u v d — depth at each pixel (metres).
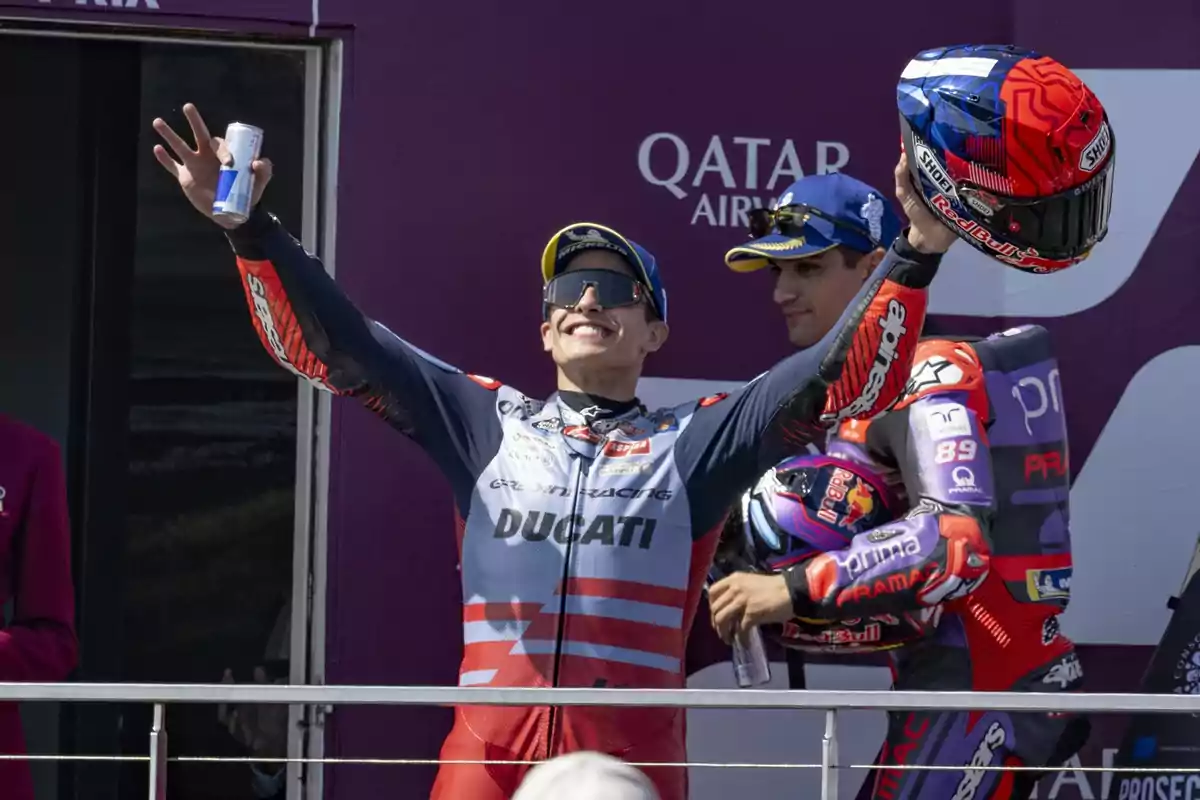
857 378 10.77
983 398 13.02
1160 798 13.59
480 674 11.34
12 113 14.84
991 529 12.93
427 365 11.96
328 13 14.66
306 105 14.85
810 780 14.60
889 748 13.30
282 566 14.80
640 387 14.85
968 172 10.25
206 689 9.77
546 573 11.30
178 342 14.95
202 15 14.53
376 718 14.39
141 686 9.76
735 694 9.86
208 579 14.76
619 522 11.38
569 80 14.94
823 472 13.16
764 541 13.10
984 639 13.19
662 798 11.23
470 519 11.68
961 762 13.00
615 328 11.98
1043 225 10.30
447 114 14.80
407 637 14.47
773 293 14.69
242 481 14.85
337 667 14.38
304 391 14.82
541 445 11.67
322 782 14.34
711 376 14.95
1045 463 13.54
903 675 13.42
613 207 14.95
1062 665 13.39
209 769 14.62
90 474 14.80
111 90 14.93
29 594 12.34
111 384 14.88
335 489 14.49
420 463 14.59
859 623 13.13
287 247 10.84
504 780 11.14
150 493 14.83
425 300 14.71
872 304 10.70
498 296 14.78
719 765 10.51
